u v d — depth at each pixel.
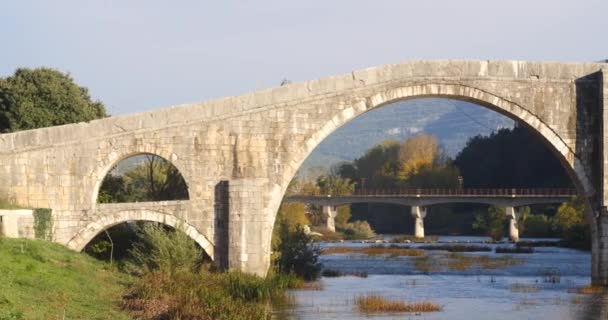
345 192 163.00
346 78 50.41
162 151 49.59
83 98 68.81
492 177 159.50
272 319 38.00
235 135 49.72
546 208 153.12
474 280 57.69
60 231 49.62
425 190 158.12
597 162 51.31
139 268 47.47
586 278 58.75
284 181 49.84
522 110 51.06
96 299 37.62
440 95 51.03
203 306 37.28
